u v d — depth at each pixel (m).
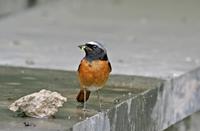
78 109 9.02
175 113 12.38
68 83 11.29
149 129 10.88
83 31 19.84
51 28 20.36
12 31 19.45
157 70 13.45
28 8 24.81
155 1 27.59
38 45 16.77
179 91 12.65
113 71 13.16
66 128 7.88
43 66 13.45
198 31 20.62
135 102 10.14
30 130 7.75
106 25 21.42
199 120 13.96
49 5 25.91
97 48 8.46
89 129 8.48
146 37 18.95
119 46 17.02
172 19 23.33
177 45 17.56
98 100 9.70
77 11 24.77
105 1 27.44
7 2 23.02
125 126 9.76
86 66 8.45
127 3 27.14
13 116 8.45
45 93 8.59
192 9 25.80
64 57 14.91
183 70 13.49
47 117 8.45
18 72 12.38
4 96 9.88
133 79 12.06
